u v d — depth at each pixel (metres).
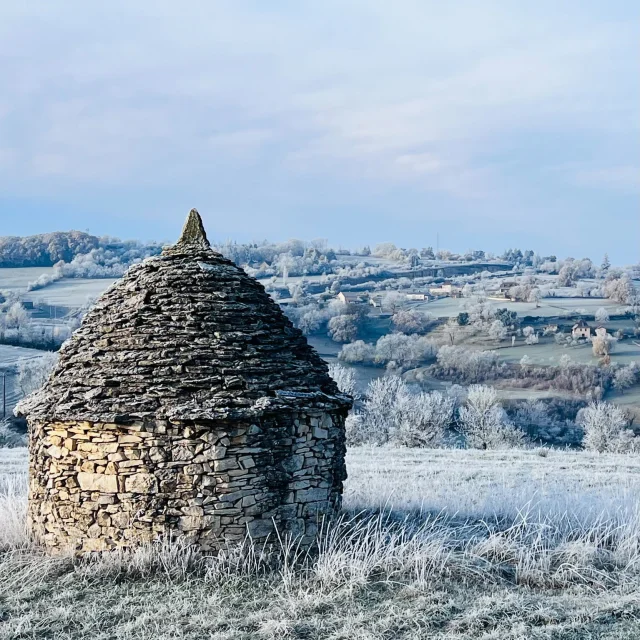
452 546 11.57
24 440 42.88
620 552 11.80
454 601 9.83
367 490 15.27
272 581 10.40
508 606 9.67
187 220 12.86
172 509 10.73
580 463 25.61
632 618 9.49
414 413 48.56
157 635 8.83
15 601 9.73
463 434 53.59
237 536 10.83
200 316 11.62
